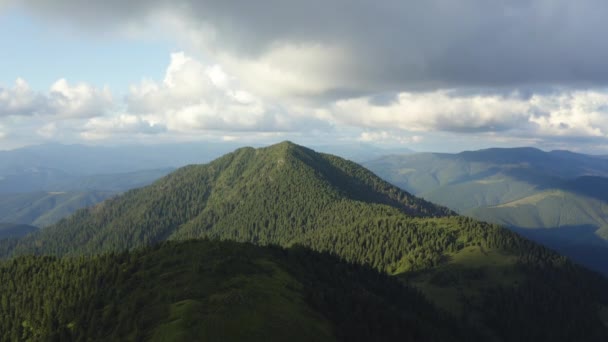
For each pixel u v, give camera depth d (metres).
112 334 80.75
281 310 79.94
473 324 155.88
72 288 122.12
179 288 92.88
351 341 80.75
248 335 68.62
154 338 70.75
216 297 81.31
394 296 142.12
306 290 100.94
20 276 153.88
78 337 89.75
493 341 150.12
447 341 114.44
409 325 102.00
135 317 82.19
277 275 107.69
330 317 88.25
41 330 109.19
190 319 73.31
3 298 135.38
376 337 86.56
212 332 68.44
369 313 98.00
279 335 70.62
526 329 161.00
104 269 126.56
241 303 78.31
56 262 162.50
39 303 124.06
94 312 95.06
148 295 93.12
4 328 122.06
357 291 121.81
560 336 163.88
